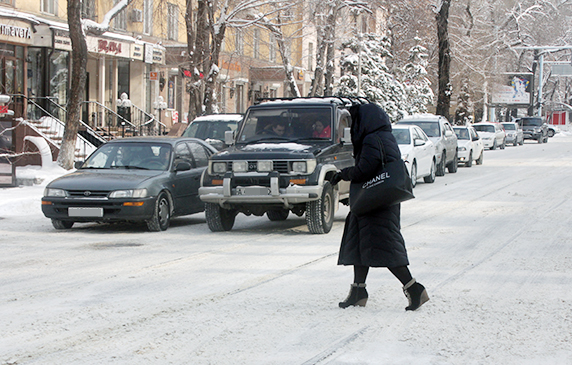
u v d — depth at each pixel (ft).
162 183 38.40
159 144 41.50
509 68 236.02
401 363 15.83
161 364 15.71
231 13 87.76
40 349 16.83
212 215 37.11
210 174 36.19
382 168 19.42
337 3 105.81
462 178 74.54
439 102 128.88
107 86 101.60
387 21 161.89
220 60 125.90
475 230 37.52
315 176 35.06
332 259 29.17
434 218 42.63
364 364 15.78
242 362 15.84
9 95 74.49
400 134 65.16
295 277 25.41
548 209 46.62
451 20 170.50
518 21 185.26
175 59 108.99
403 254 20.02
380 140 19.43
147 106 111.55
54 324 19.03
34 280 24.88
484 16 176.76
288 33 143.74
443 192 59.26
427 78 173.78
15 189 57.41
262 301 21.67
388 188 19.17
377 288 23.48
